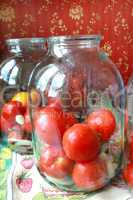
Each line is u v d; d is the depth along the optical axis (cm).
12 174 34
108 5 49
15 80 42
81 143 28
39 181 33
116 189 31
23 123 39
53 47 35
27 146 39
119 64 51
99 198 30
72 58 36
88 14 49
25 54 43
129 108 36
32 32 49
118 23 49
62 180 30
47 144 31
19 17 49
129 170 30
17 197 30
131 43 50
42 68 37
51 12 49
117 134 33
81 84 36
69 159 30
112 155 32
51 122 31
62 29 49
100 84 37
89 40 33
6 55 47
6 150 40
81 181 29
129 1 48
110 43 50
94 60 36
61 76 36
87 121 32
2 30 49
